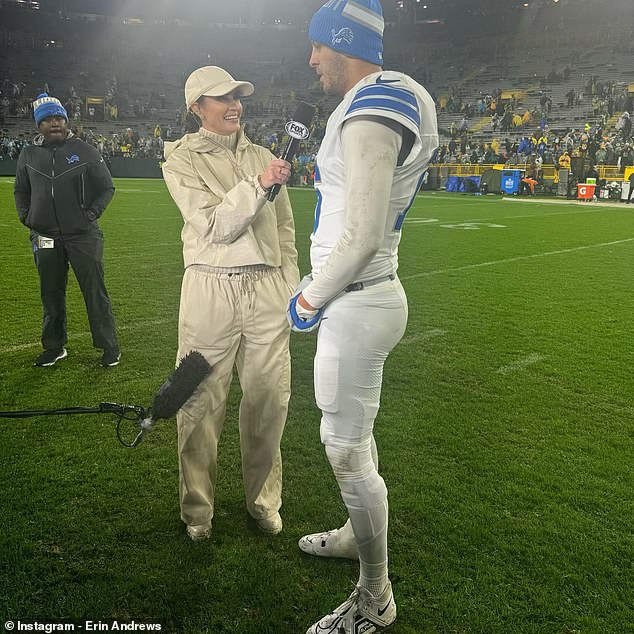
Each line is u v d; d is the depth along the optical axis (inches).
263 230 104.0
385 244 80.7
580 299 279.6
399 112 70.9
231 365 105.6
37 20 1790.1
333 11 77.8
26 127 1362.0
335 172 77.3
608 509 116.8
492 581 97.3
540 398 167.8
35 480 123.1
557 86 1412.4
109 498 118.1
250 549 105.0
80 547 104.2
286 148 91.8
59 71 1653.5
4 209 569.6
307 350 207.9
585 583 97.0
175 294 273.4
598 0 1679.4
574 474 129.0
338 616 87.2
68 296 263.9
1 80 1512.1
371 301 80.0
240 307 102.6
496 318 246.1
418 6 1977.1
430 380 179.6
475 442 142.3
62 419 149.6
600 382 179.5
